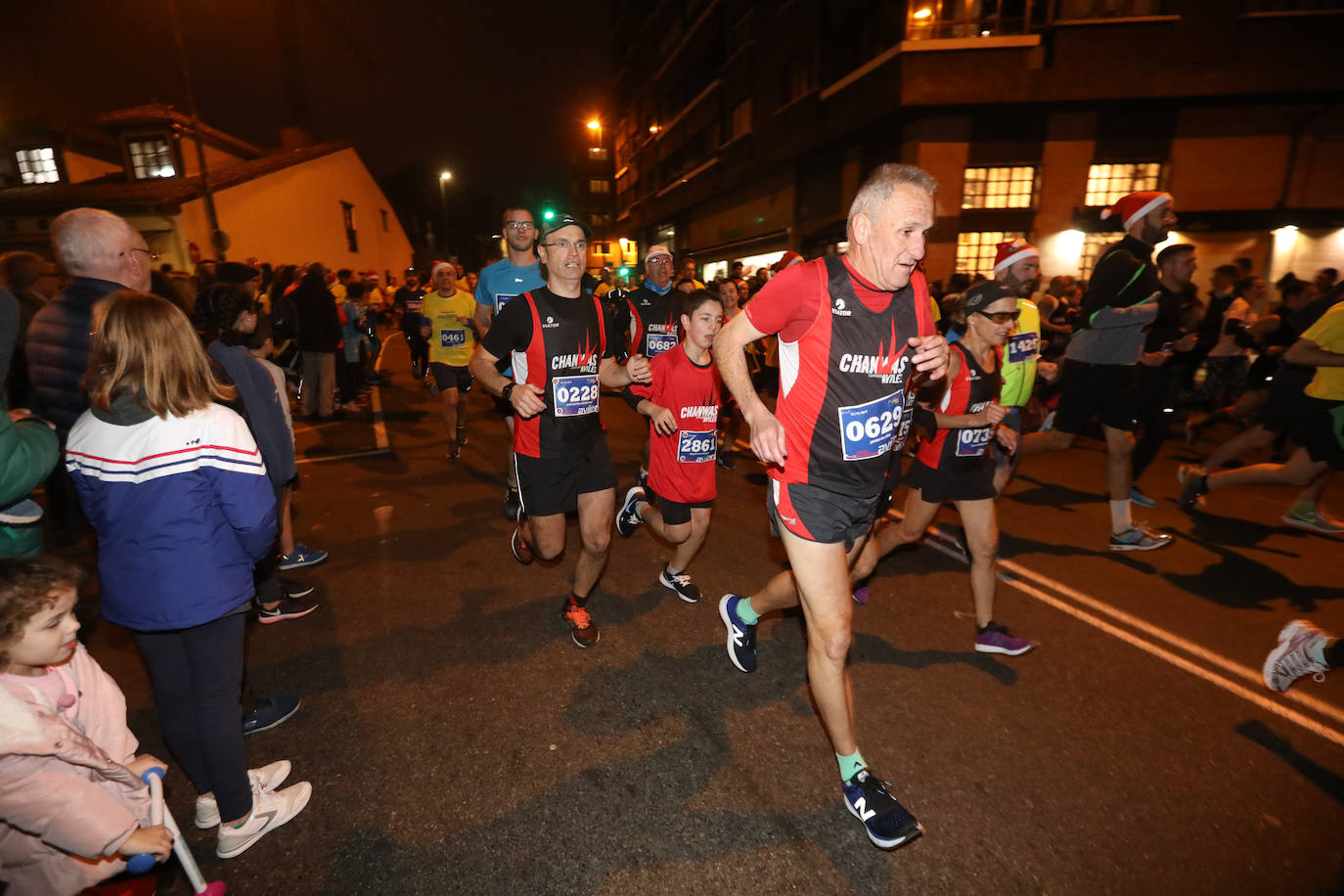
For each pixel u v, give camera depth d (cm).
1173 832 222
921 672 314
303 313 875
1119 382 443
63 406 253
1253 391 721
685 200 2908
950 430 298
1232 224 1366
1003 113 1381
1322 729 275
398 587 400
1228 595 394
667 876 204
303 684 301
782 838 219
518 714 281
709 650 332
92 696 172
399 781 242
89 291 253
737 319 211
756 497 586
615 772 247
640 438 816
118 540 180
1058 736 269
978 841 218
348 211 2612
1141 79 1307
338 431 838
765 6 2031
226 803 203
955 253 1445
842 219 1722
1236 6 1267
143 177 1953
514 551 407
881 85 1441
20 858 152
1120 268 435
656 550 463
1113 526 467
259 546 194
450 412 673
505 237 511
